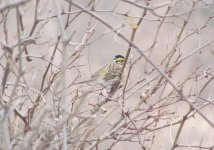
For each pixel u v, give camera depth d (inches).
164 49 541.3
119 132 404.8
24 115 372.2
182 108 629.6
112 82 442.9
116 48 827.4
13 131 349.1
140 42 762.8
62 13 357.1
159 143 561.9
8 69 348.2
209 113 768.9
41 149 316.2
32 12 511.8
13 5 232.8
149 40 772.6
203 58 535.5
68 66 403.5
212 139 693.3
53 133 329.4
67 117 299.7
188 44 848.3
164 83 406.0
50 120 339.9
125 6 641.6
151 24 806.5
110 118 438.3
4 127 262.1
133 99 464.8
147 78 411.8
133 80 492.7
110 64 576.4
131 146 507.5
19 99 335.3
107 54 814.5
